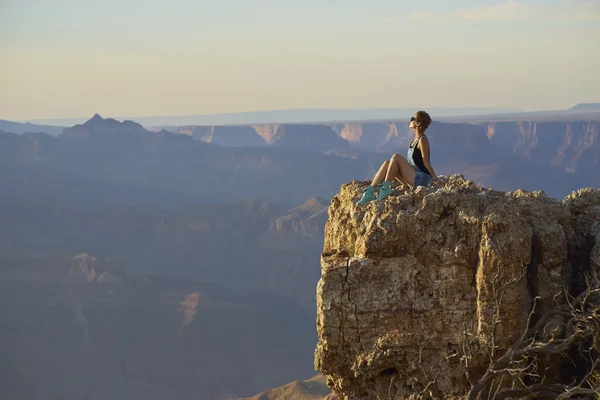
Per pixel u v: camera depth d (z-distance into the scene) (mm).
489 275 9625
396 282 10016
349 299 10039
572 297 10031
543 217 10539
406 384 9977
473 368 9812
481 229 9844
